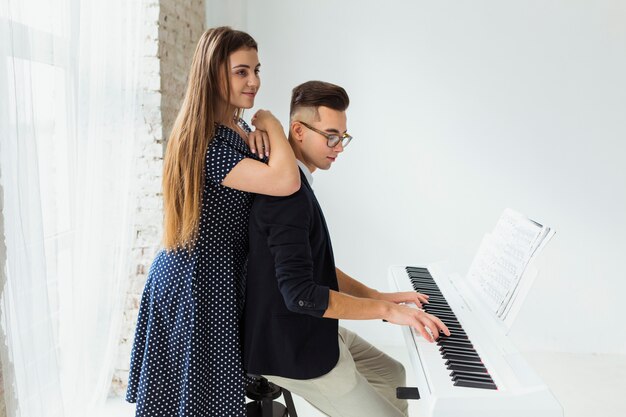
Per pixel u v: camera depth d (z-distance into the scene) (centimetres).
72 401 220
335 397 170
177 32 292
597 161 353
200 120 163
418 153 367
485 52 354
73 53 205
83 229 223
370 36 362
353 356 209
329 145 176
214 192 165
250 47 169
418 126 365
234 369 168
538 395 136
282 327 164
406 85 363
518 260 182
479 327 180
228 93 168
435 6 355
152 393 169
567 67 348
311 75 370
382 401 174
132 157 257
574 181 356
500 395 136
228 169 161
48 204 197
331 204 378
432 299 206
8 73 168
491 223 367
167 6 278
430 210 371
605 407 295
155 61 272
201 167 162
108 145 240
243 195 169
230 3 365
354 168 373
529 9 347
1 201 167
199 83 164
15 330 176
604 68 345
